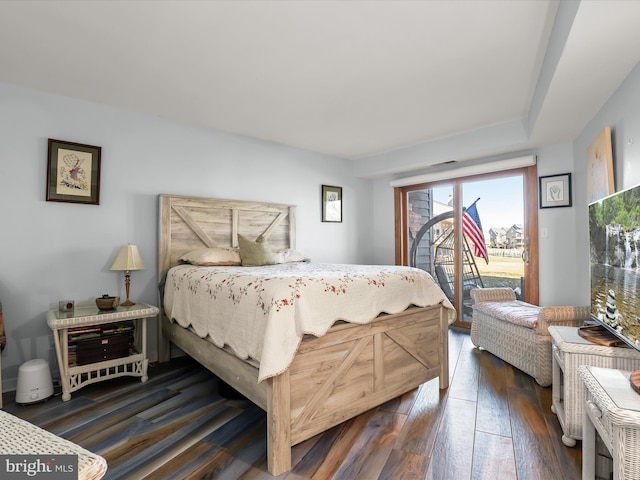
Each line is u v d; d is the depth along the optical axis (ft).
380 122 11.76
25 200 8.89
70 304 8.77
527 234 12.68
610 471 5.08
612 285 5.99
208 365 8.05
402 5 5.88
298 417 6.06
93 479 1.91
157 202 11.01
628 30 5.26
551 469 5.56
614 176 7.58
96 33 6.66
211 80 8.65
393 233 17.06
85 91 9.23
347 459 5.88
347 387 6.88
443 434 6.61
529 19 6.29
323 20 6.28
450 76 8.49
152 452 6.07
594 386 4.72
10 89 8.75
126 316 8.80
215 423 7.06
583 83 7.13
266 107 10.39
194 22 6.33
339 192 16.42
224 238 12.22
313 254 15.34
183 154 11.60
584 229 10.38
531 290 12.46
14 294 8.73
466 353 11.47
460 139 13.04
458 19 6.27
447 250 15.30
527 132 11.16
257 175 13.50
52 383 8.32
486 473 5.47
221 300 7.48
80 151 9.65
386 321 7.68
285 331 5.83
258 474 5.52
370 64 7.89
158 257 10.87
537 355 8.81
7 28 6.48
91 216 9.84
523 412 7.44
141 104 10.11
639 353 5.73
